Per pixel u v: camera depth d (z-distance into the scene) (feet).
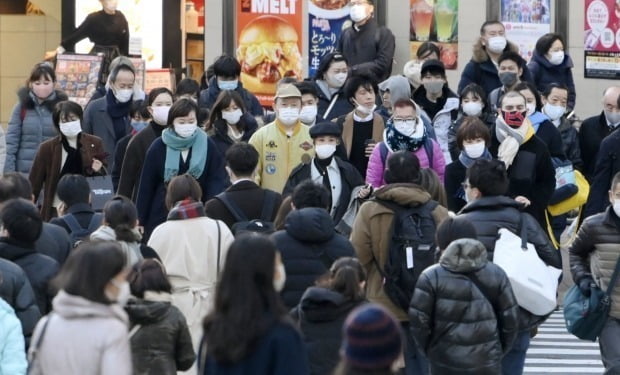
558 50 145.07
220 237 80.59
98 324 55.62
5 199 82.23
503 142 100.48
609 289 83.56
